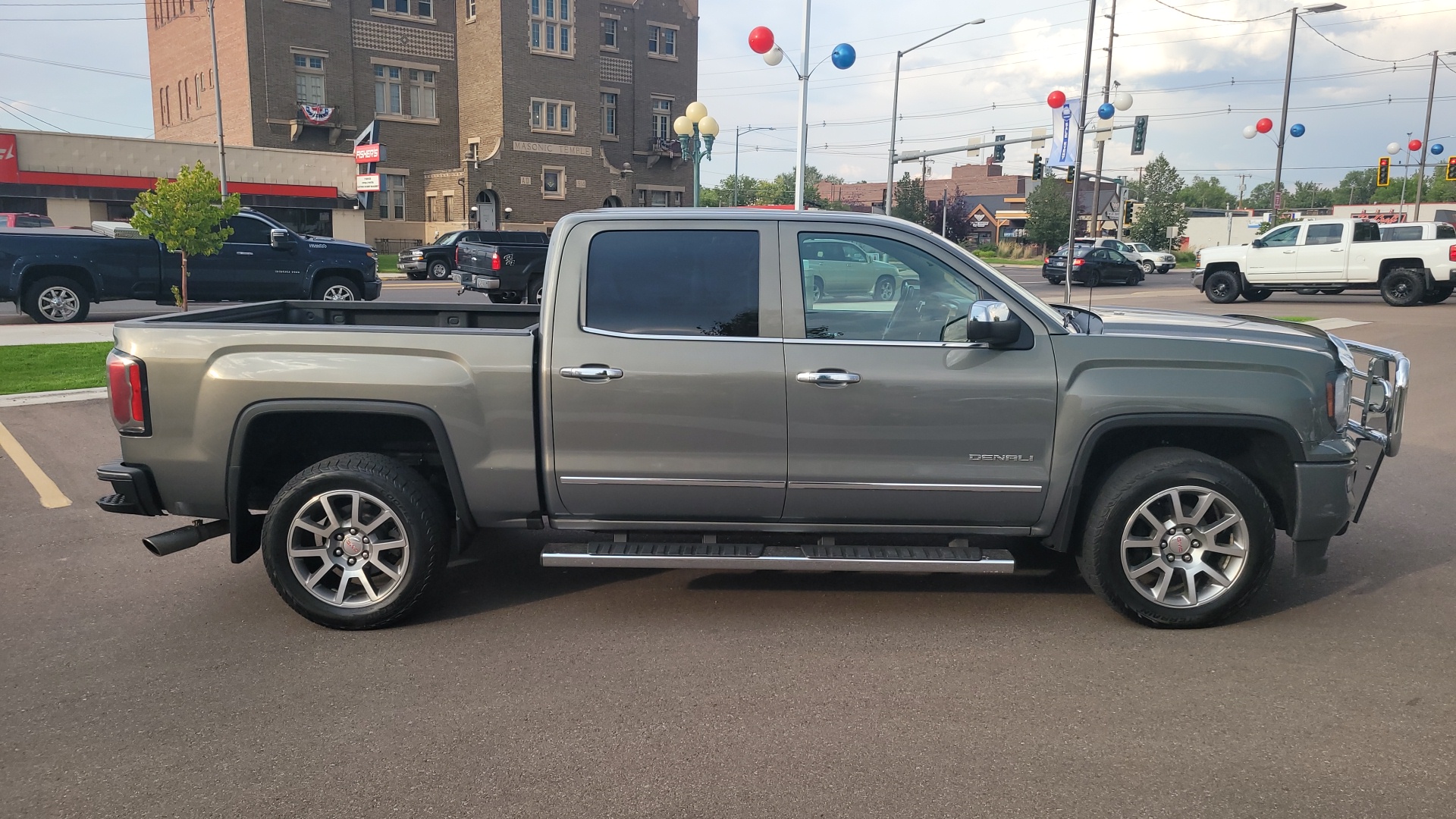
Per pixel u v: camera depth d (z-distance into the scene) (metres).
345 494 4.32
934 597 4.80
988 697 3.70
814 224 4.36
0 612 4.61
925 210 68.19
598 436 4.31
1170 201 63.47
